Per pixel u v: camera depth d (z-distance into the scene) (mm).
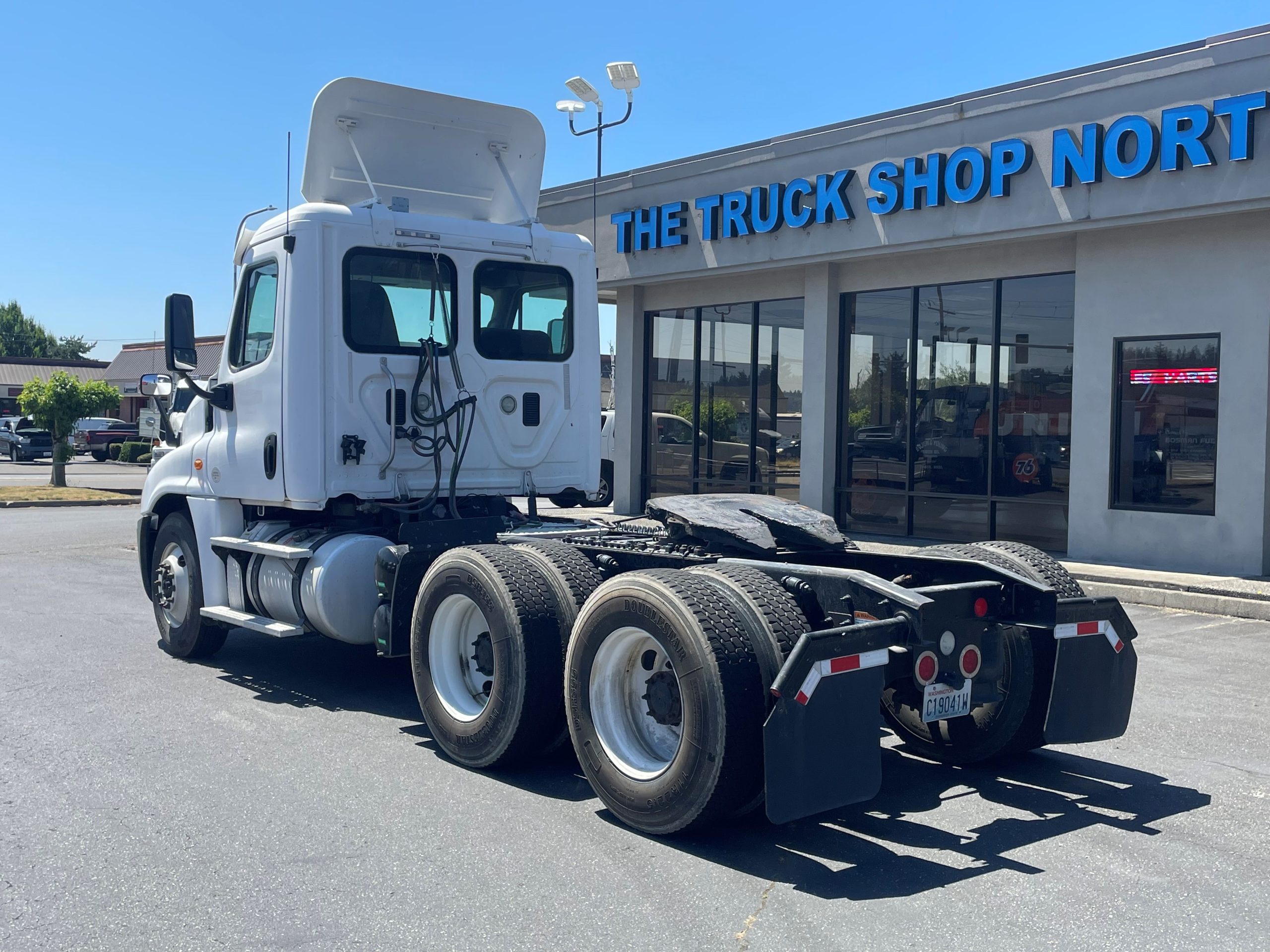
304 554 6770
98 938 3777
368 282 6988
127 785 5371
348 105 7176
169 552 8352
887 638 4492
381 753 5965
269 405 7027
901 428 14633
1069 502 12664
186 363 7340
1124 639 5352
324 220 6824
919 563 5562
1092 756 5977
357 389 6918
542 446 7734
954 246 13312
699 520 5762
